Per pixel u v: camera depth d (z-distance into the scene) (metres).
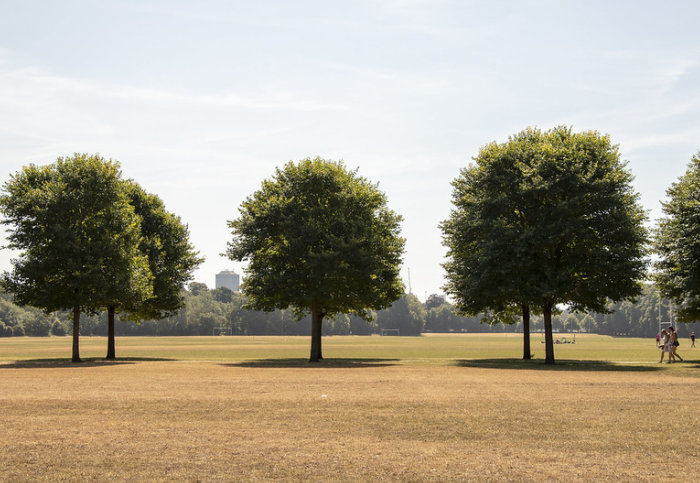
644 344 130.50
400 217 59.09
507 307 58.62
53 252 50.38
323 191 53.94
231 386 28.06
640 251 47.44
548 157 47.69
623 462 13.29
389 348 100.19
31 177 52.78
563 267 46.56
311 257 49.44
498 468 12.77
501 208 48.75
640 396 24.08
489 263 47.69
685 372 37.75
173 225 63.97
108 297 51.44
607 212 47.00
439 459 13.52
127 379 32.03
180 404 21.62
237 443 15.06
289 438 15.66
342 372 37.56
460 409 20.45
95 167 52.81
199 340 160.88
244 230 53.28
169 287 62.00
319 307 54.34
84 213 52.69
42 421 18.06
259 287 51.88
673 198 49.47
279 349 92.94
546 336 49.28
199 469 12.66
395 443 15.10
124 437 15.74
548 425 17.47
